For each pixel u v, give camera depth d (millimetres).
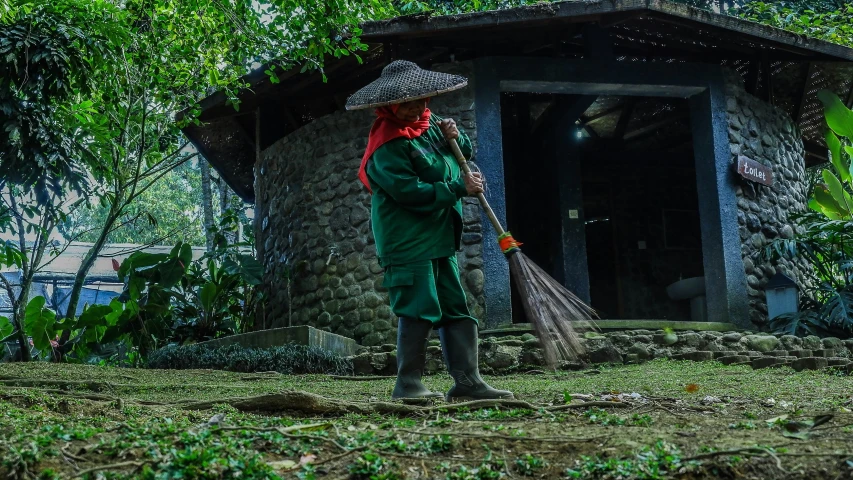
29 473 2100
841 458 2217
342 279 10000
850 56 10570
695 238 14039
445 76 3896
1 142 8836
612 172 13883
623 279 13625
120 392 5219
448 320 3951
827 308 9516
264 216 11539
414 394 3895
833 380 5602
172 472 2102
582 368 7938
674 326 9250
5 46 8336
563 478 2207
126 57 10523
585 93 10414
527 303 3723
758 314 10188
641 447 2363
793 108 12414
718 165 10320
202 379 6496
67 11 9320
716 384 5422
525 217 12922
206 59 11031
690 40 11023
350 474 2234
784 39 10227
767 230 10594
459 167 4109
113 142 10758
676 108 13008
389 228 3930
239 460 2201
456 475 2199
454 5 14742
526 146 13008
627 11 9438
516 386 5496
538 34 10375
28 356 10469
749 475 2135
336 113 10445
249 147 13414
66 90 8914
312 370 8023
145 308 10336
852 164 10484
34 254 11328
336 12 9078
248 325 11453
